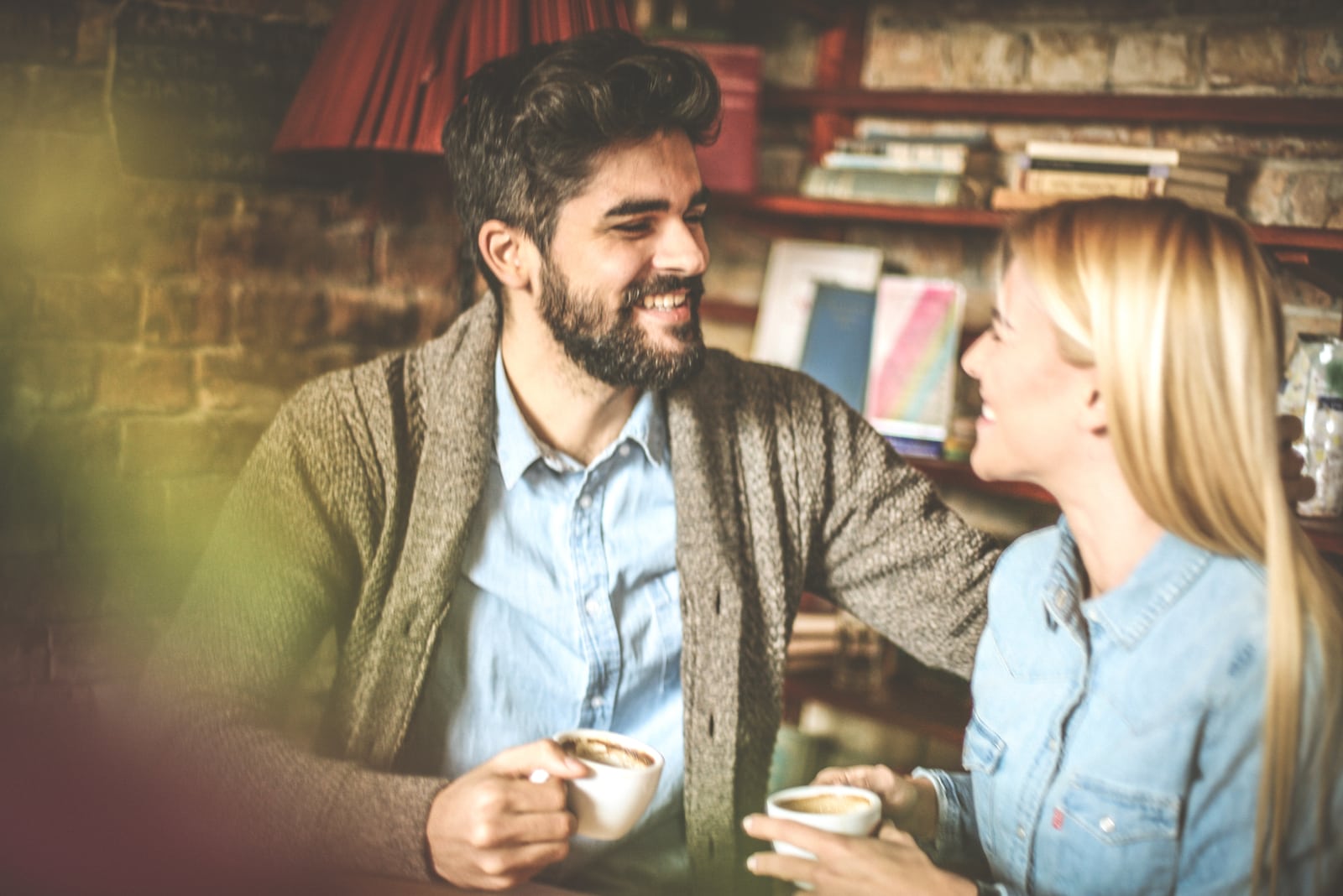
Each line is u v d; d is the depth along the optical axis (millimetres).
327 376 1331
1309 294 1848
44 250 1628
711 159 2127
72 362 1657
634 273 1199
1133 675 966
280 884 1064
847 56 2252
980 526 2160
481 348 1277
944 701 1966
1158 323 901
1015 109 2041
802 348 2184
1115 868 960
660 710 1351
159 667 1227
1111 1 2008
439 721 1291
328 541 1266
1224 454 904
